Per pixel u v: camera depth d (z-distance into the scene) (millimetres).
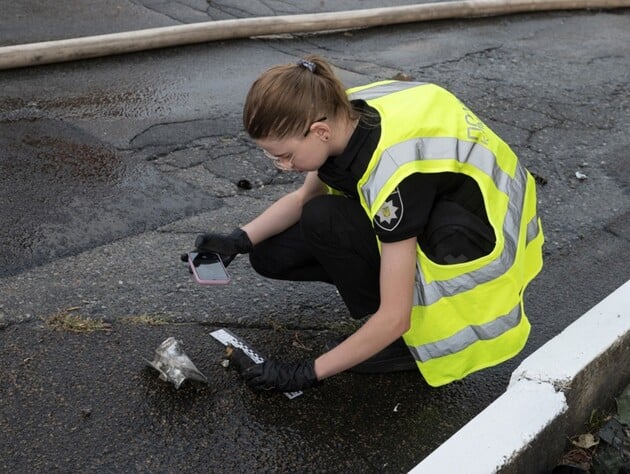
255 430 2400
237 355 2566
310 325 2871
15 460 2232
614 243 3555
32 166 3766
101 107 4457
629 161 4301
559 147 4406
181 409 2447
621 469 2215
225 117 4441
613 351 2383
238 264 3154
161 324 2807
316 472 2289
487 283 2256
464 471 1966
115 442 2316
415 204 2139
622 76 5547
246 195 3699
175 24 5824
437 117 2236
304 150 2131
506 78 5355
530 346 2867
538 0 6855
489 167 2275
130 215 3449
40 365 2574
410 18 6301
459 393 2609
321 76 2117
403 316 2217
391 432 2441
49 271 3039
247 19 5711
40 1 6031
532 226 2494
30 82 4715
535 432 2115
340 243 2426
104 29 5602
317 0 6641
